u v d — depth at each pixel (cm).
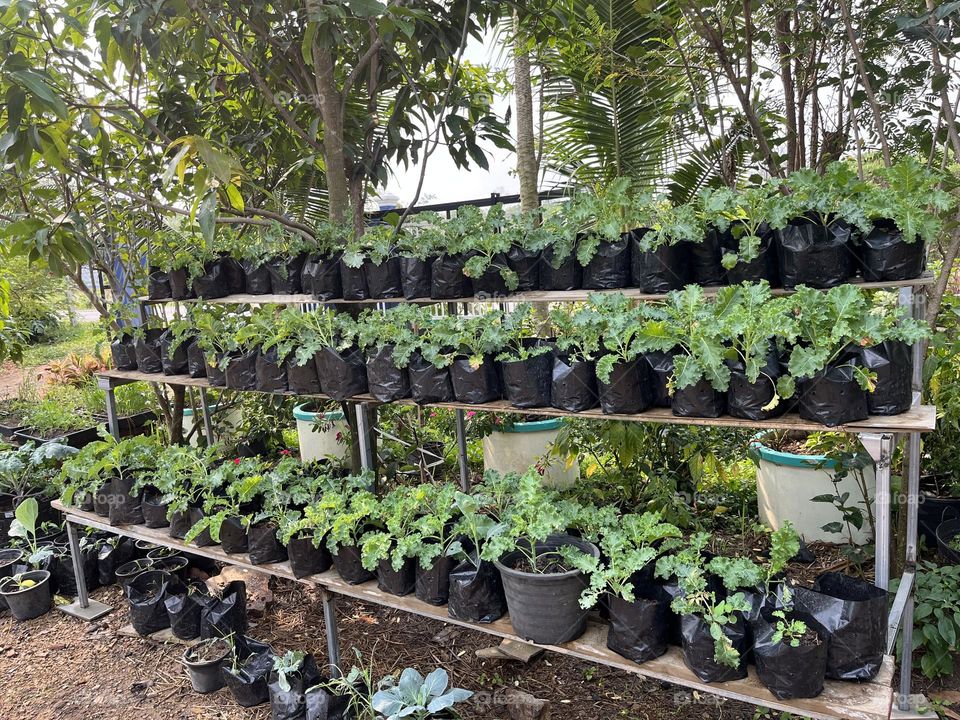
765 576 204
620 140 427
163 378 361
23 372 988
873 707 174
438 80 399
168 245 374
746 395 208
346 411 367
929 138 307
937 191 213
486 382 263
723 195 246
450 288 303
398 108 368
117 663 327
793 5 318
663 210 270
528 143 490
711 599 201
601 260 271
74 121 362
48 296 867
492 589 239
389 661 307
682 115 390
